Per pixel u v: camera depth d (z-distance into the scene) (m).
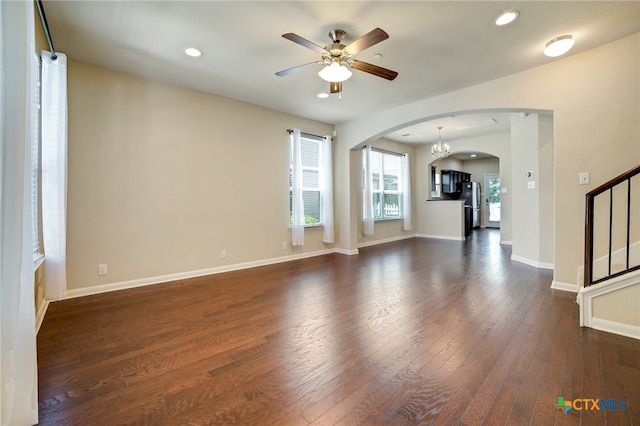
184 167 3.95
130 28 2.56
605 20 2.50
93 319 2.58
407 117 4.63
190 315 2.68
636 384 1.60
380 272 4.24
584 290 2.35
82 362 1.89
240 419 1.39
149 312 2.75
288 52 3.00
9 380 1.17
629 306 2.18
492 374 1.72
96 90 3.29
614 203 2.92
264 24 2.52
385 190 7.41
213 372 1.78
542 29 2.61
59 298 2.59
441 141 7.27
